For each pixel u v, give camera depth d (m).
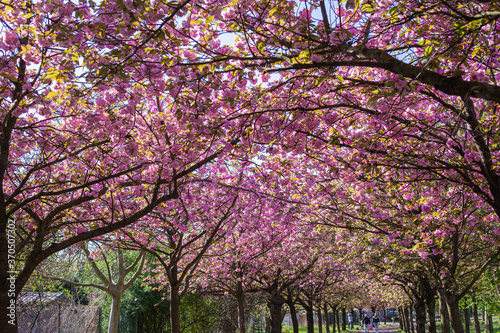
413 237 8.53
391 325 57.25
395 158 5.88
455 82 3.48
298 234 14.38
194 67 5.21
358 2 4.11
